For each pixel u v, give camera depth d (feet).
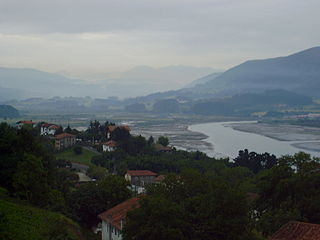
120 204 279.69
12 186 291.58
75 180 480.64
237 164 602.44
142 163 581.12
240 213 204.44
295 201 235.81
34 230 220.64
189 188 225.15
